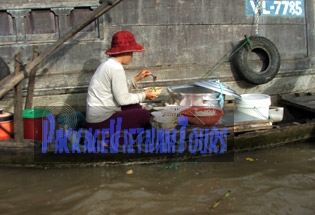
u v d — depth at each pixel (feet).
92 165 13.48
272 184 12.03
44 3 15.87
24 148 13.12
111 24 16.83
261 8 18.69
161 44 17.56
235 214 10.27
